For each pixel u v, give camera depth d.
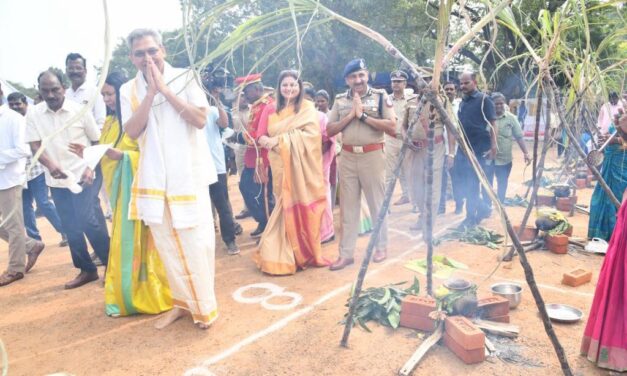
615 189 4.97
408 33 17.98
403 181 7.64
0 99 4.82
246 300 4.11
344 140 4.68
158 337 3.48
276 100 4.96
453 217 6.77
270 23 2.65
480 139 5.80
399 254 5.18
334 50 18.47
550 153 13.86
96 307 4.12
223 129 5.42
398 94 6.59
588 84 4.31
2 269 5.57
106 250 4.70
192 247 3.38
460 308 3.22
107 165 3.82
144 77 3.30
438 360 2.97
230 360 3.10
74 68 5.03
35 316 4.00
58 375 2.86
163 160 3.27
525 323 3.42
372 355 3.06
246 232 6.51
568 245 5.16
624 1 3.38
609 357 2.75
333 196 7.07
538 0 6.33
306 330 3.46
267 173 5.53
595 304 2.87
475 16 3.44
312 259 4.93
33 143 4.34
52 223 6.21
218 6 2.52
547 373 2.80
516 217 6.49
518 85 11.48
